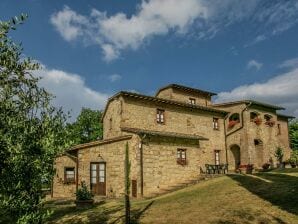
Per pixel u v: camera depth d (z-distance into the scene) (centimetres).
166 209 1582
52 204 2067
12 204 612
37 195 653
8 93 647
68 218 1625
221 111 3219
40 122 675
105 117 2938
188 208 1548
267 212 1331
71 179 2505
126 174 1407
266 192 1627
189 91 3328
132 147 2261
